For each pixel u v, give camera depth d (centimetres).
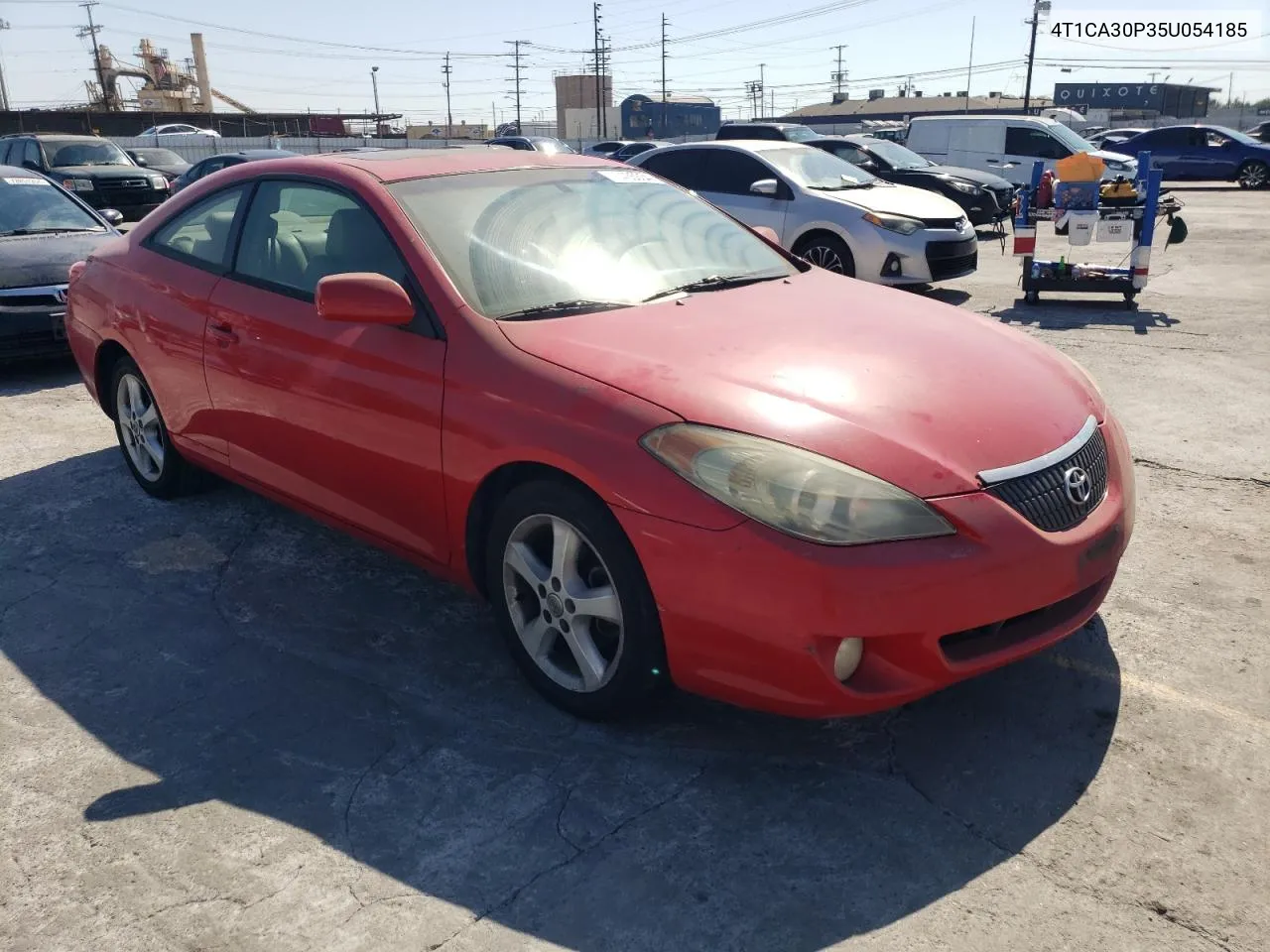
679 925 211
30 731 285
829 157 1010
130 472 494
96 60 7319
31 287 664
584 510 258
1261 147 2353
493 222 333
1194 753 260
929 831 236
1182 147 2453
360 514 333
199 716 290
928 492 235
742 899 217
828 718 257
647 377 262
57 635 339
